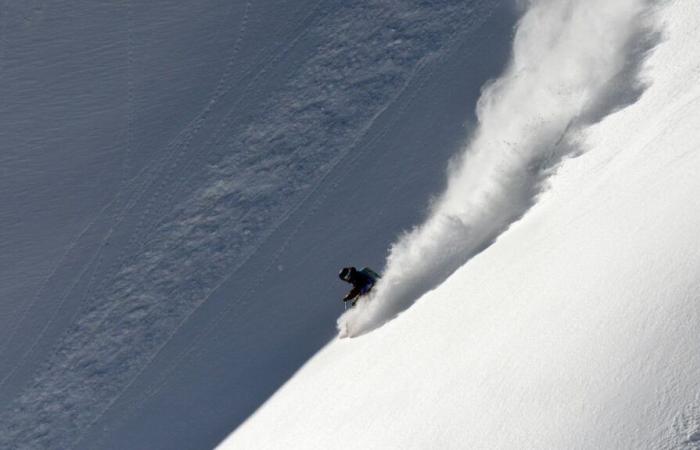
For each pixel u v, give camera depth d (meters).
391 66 115.44
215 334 99.06
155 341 105.50
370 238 93.38
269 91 127.81
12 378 113.44
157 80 142.38
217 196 119.06
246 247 108.50
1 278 127.06
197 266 111.38
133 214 126.00
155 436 90.94
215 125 129.38
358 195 101.38
